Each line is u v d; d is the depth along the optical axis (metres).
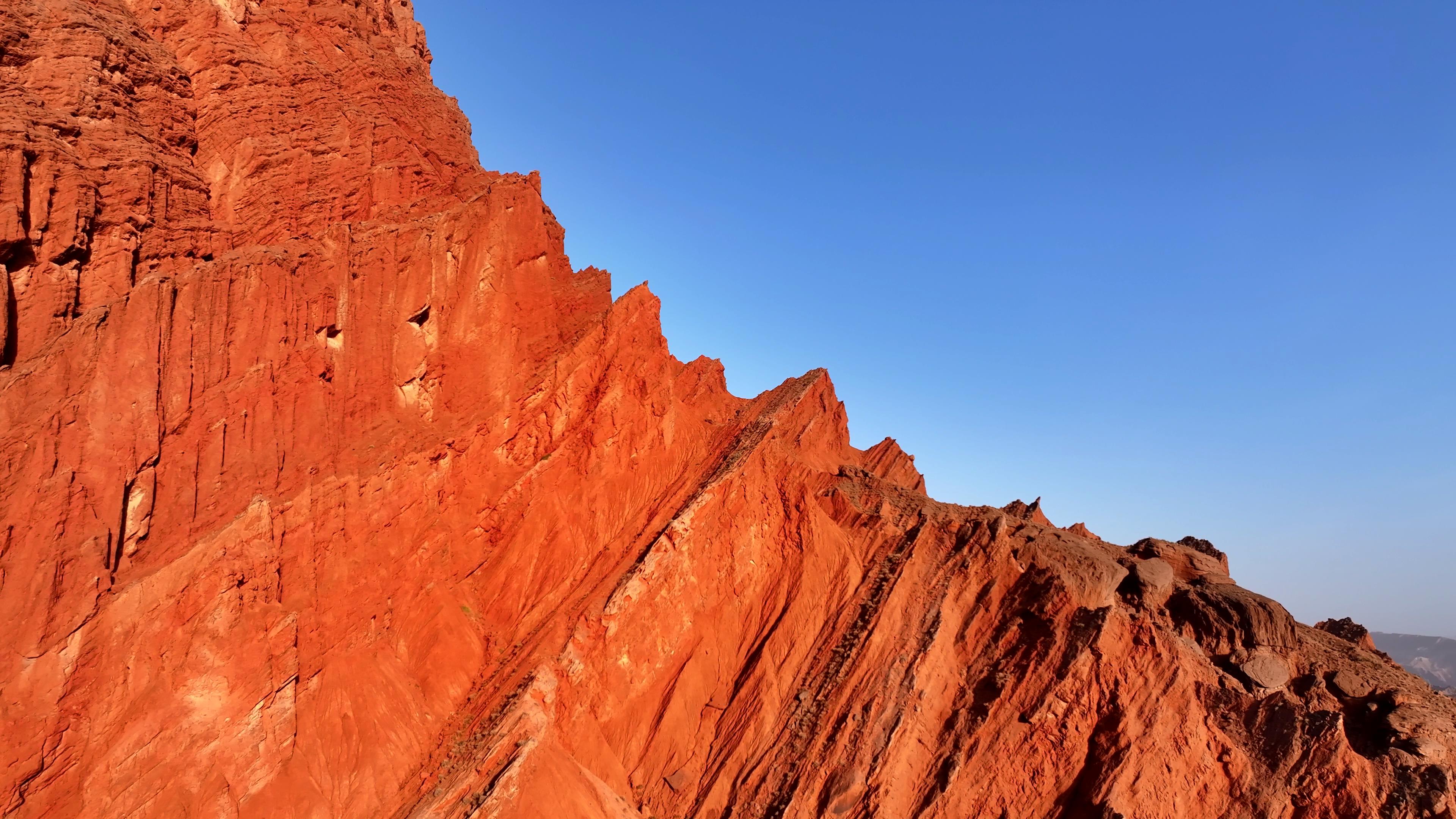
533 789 31.66
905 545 47.41
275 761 29.47
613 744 38.44
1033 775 37.31
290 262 34.88
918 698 39.66
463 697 37.00
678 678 41.16
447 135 51.69
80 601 25.66
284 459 33.34
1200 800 36.06
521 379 45.75
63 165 29.23
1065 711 38.31
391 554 37.28
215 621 29.00
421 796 31.44
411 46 59.53
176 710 27.16
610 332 48.69
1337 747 35.59
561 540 43.06
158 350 29.30
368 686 33.75
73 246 29.08
